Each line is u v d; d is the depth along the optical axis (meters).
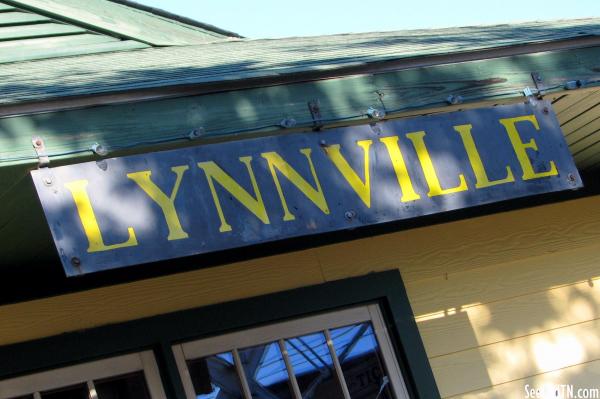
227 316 4.75
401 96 4.03
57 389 4.37
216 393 4.63
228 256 4.88
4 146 3.27
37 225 3.98
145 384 4.52
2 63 5.35
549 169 4.17
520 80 4.29
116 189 3.42
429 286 5.22
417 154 3.96
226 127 3.67
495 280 5.39
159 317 4.61
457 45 4.58
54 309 4.45
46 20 5.56
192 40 6.18
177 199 3.51
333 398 4.87
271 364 4.80
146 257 3.39
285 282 4.93
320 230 3.70
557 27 5.50
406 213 3.87
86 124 3.42
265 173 3.69
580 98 4.69
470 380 5.09
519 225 5.59
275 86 3.81
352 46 5.16
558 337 5.41
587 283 5.63
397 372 5.00
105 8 5.76
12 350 4.31
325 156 3.81
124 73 4.35
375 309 5.10
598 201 5.90
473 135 4.09
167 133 3.56
